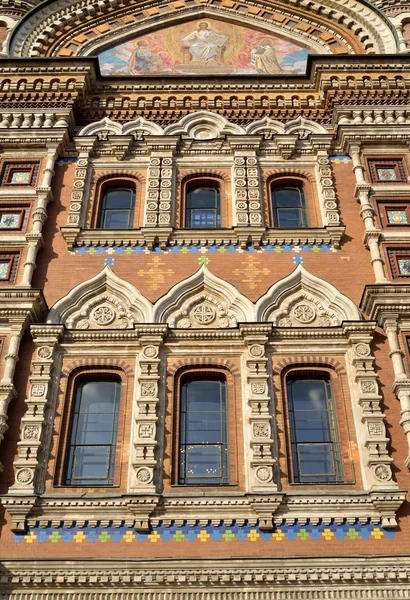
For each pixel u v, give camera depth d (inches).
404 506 542.0
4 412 578.6
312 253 697.0
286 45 940.0
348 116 807.7
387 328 626.8
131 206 759.1
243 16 966.4
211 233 706.8
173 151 782.5
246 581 504.1
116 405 610.2
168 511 538.3
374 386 599.8
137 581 504.1
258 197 738.8
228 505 538.6
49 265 687.1
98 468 575.8
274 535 529.0
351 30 950.4
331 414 602.5
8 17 963.3
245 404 595.8
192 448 583.2
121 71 904.3
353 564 510.3
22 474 552.7
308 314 655.1
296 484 555.2
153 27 955.3
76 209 728.3
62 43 934.4
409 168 764.0
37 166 768.9
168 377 611.8
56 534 531.2
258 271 681.0
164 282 673.0
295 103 830.5
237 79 841.5
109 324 650.2
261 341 624.7
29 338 633.6
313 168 777.6
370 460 557.0
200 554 520.4
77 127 816.9
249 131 803.4
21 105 810.8
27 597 501.7
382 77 833.5
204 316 652.7
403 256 687.7
